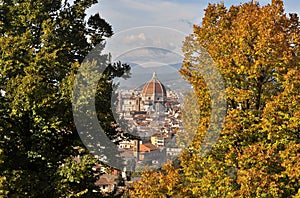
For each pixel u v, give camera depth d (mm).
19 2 21578
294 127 20078
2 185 17359
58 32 22078
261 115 20953
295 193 19922
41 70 19750
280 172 20266
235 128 20578
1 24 20141
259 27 21281
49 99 18734
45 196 19312
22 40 19578
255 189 18922
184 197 21641
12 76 19375
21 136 19797
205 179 21094
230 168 21250
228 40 21906
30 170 19578
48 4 21828
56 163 20078
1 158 17859
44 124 19172
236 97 21297
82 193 19250
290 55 20672
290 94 20141
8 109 18797
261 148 19516
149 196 21906
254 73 21125
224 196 20422
